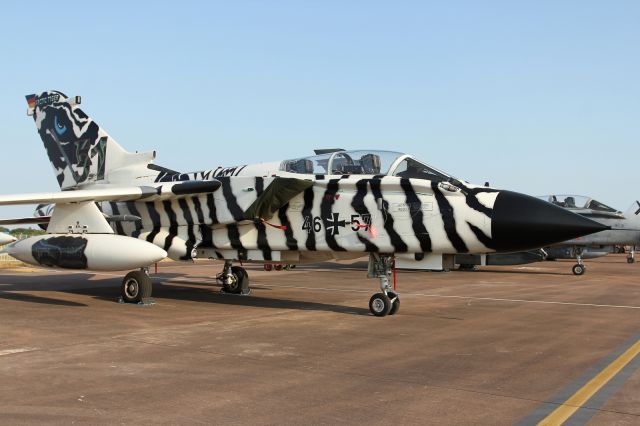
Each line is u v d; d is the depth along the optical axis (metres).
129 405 5.14
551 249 29.80
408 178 10.71
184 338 8.39
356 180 10.99
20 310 11.23
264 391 5.64
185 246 12.86
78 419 4.73
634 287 17.97
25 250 12.62
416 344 8.14
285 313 11.24
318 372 6.44
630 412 5.09
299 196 11.67
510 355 7.45
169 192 12.15
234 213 12.10
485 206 9.85
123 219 13.08
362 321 10.27
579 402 5.39
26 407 5.04
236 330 9.15
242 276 14.80
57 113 16.56
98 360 6.88
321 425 4.69
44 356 7.07
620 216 25.69
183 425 4.64
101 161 15.76
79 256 11.86
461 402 5.36
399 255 10.82
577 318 10.89
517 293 15.82
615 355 7.49
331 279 20.55
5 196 11.05
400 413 5.02
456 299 14.20
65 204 12.52
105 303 12.48
